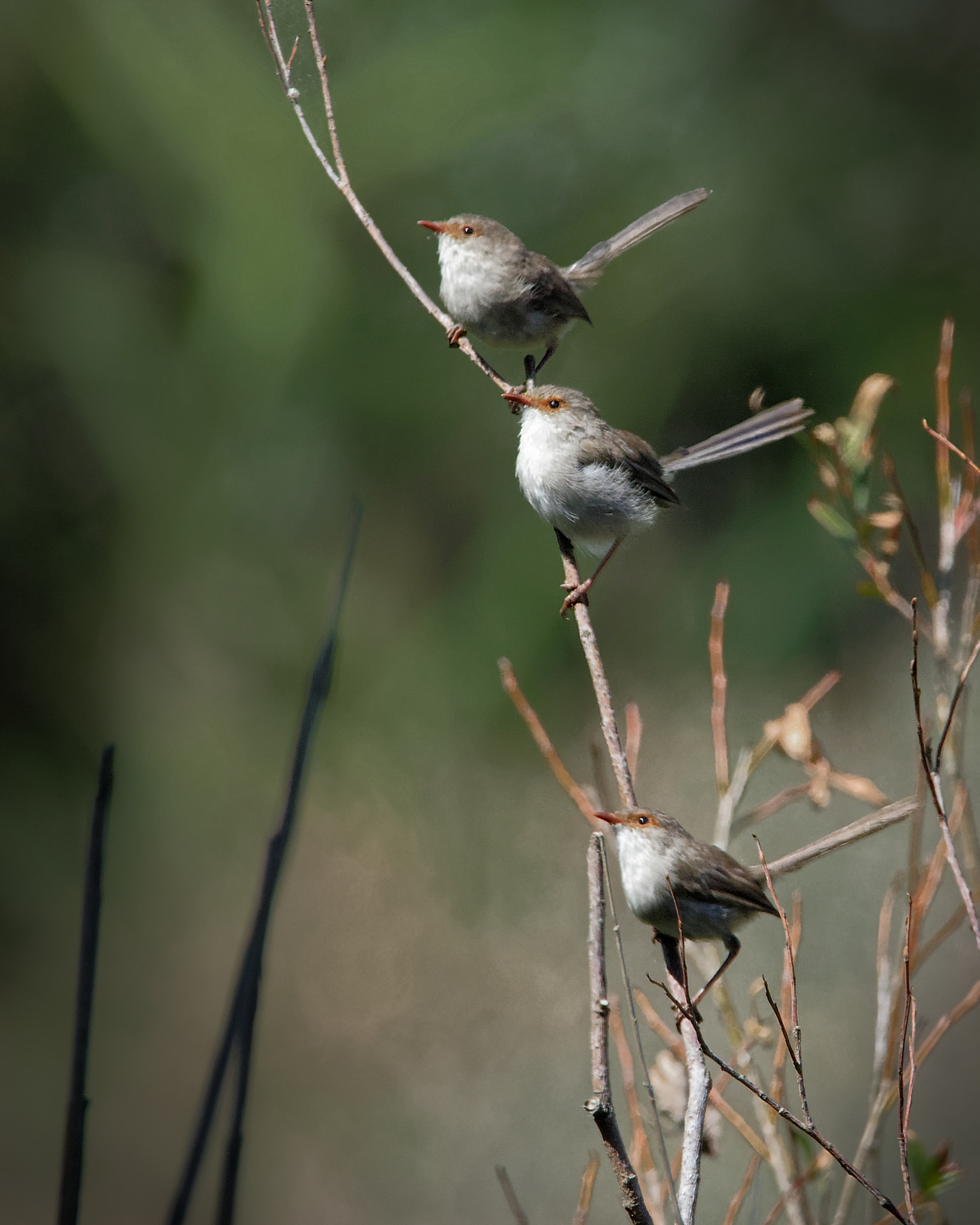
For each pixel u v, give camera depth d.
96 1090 12.30
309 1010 13.48
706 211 17.86
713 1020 7.41
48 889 14.52
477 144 17.23
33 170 16.03
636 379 17.88
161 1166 11.55
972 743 7.35
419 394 17.33
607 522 6.21
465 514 17.80
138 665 16.09
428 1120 12.05
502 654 17.00
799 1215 4.09
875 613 15.69
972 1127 8.49
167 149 16.12
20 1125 11.87
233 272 16.27
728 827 4.98
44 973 13.78
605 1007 2.76
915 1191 4.21
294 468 17.06
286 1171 11.55
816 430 4.91
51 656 15.55
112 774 2.40
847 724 14.41
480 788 16.14
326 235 16.91
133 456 16.12
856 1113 8.35
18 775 15.00
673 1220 3.96
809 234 18.20
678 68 18.14
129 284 16.44
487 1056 12.75
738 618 16.61
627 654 17.20
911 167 18.42
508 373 15.19
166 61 16.00
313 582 17.02
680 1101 4.17
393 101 16.75
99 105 15.96
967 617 4.55
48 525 15.77
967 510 4.64
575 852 14.95
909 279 18.17
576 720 16.84
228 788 15.81
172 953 14.25
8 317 15.72
